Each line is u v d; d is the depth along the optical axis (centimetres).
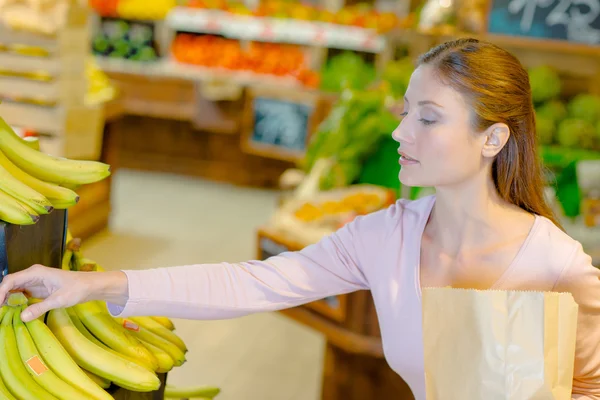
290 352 394
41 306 132
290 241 301
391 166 387
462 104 144
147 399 155
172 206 618
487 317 127
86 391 134
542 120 377
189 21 701
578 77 406
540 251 151
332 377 298
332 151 387
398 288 158
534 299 126
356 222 165
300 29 677
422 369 160
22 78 385
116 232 538
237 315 152
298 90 663
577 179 359
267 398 344
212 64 709
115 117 520
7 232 130
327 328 287
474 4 409
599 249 330
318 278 161
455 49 147
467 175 148
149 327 163
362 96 391
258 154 684
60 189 146
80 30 394
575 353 151
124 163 720
